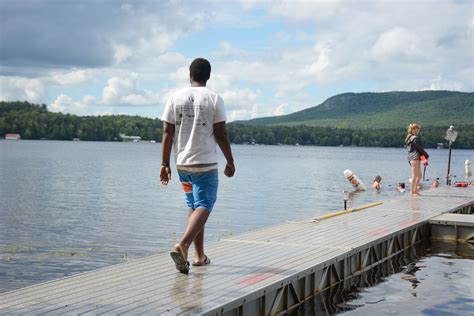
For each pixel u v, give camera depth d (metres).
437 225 12.55
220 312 5.68
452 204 15.64
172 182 33.66
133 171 44.56
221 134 6.62
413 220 12.36
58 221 17.27
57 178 35.47
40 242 13.75
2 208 20.27
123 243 13.69
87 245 13.40
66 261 11.70
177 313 5.44
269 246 8.96
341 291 8.16
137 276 6.79
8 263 11.48
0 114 166.50
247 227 16.12
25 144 130.75
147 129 175.62
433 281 8.82
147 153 92.19
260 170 50.00
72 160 61.78
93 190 27.95
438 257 10.69
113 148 119.38
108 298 5.88
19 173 39.31
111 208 20.64
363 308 7.35
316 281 7.90
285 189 29.56
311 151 135.88
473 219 12.64
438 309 7.32
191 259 7.88
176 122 6.62
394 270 9.58
